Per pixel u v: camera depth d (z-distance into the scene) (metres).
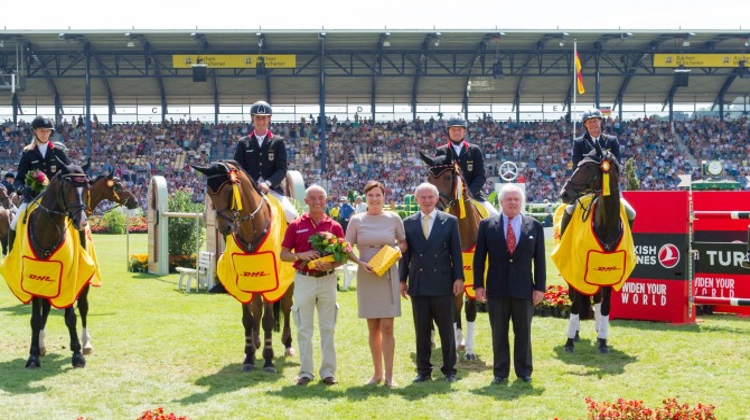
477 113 44.56
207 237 14.47
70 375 7.65
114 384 7.30
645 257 10.65
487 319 10.92
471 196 9.27
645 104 44.78
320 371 7.36
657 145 43.28
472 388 7.08
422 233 7.26
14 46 37.50
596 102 38.72
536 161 42.72
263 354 7.90
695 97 44.59
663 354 8.45
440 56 40.00
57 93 42.03
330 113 44.47
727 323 10.52
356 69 40.97
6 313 11.61
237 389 7.12
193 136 43.38
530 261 7.29
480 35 36.47
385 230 7.26
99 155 41.88
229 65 38.06
